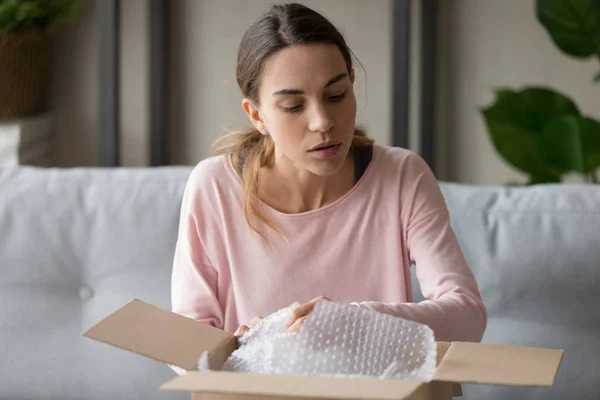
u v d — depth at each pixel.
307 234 1.59
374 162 1.62
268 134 1.58
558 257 1.85
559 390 1.82
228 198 1.63
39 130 3.13
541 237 1.87
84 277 2.01
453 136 3.20
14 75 2.96
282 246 1.59
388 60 3.16
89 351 1.97
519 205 1.93
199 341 1.16
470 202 1.95
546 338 1.84
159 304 1.95
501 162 3.18
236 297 1.60
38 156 3.15
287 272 1.58
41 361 1.97
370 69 3.18
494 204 1.94
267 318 1.21
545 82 3.12
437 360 1.15
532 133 2.70
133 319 1.15
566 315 1.84
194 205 1.64
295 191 1.60
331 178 1.60
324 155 1.41
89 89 3.24
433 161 3.14
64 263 2.00
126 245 1.98
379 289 1.59
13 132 2.97
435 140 3.19
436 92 3.18
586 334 1.83
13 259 2.01
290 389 0.89
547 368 1.03
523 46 3.11
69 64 3.24
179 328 1.17
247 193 1.59
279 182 1.61
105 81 2.96
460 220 1.93
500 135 2.72
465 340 1.39
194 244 1.63
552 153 2.58
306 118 1.40
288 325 1.17
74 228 2.01
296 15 1.43
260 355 1.16
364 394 0.87
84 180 2.06
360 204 1.60
